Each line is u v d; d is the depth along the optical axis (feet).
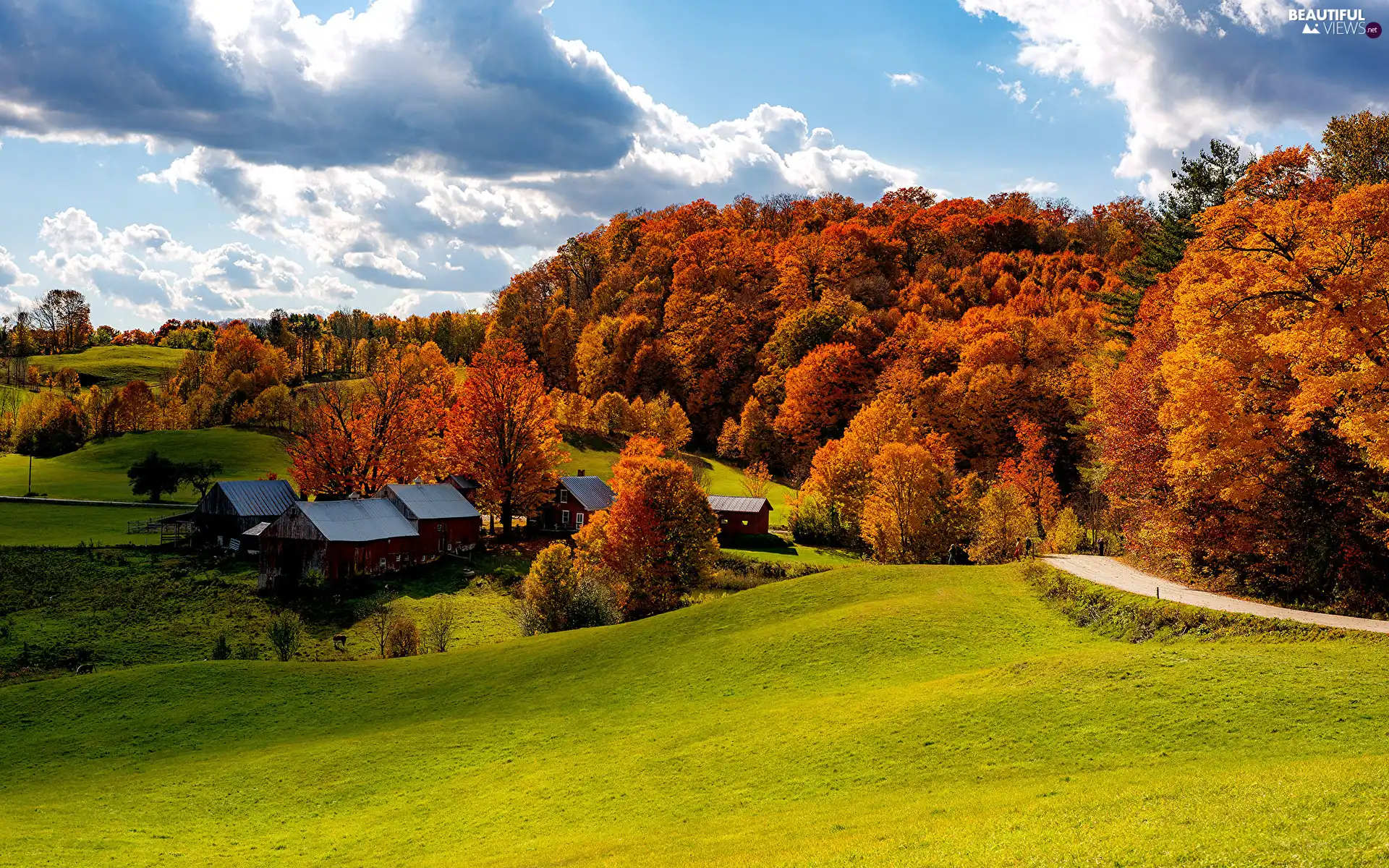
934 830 73.20
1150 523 178.91
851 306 537.24
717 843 82.07
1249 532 150.92
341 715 156.35
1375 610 125.90
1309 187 205.26
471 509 330.75
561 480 370.73
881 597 175.32
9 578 263.08
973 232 651.25
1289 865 53.42
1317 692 90.84
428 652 214.90
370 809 113.60
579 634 189.47
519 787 112.27
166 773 133.39
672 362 577.43
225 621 247.91
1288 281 128.67
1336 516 137.49
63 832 109.81
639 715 136.46
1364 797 61.72
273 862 97.86
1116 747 89.40
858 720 112.06
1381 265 114.83
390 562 291.17
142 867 97.66
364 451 354.13
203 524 314.96
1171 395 172.76
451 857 92.53
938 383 411.13
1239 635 117.29
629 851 83.66
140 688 168.86
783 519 388.16
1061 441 368.68
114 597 258.37
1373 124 205.46
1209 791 69.87
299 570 274.98
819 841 77.10
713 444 541.34
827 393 465.06
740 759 108.17
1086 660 114.32
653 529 250.16
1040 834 66.64
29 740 150.20
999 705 105.70
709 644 165.37
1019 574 177.58
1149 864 57.31
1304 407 118.21
